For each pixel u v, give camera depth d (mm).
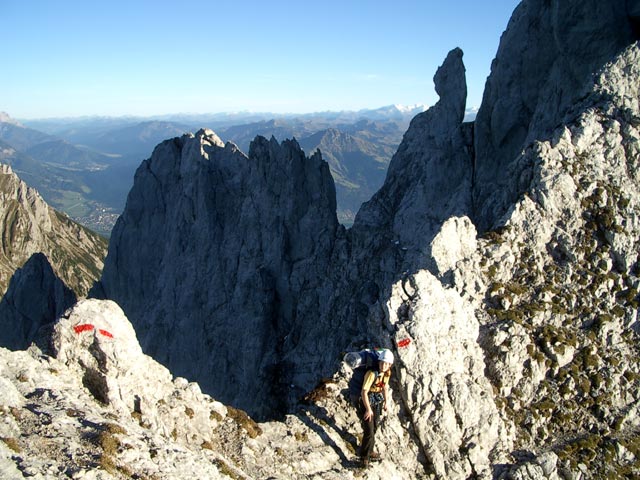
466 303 30469
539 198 38031
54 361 17609
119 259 111812
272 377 80625
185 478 14672
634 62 45219
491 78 64375
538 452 26688
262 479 18234
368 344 27547
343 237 85500
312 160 90750
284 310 87938
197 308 93125
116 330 18234
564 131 41219
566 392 29484
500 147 62938
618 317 33219
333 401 24531
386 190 82750
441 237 34250
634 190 39031
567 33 53688
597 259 35625
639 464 27109
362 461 21141
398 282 27859
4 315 120625
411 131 85938
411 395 25047
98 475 12891
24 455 12812
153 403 18516
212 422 20047
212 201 97188
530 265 35156
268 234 90312
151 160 110312
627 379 30625
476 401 25656
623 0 50594
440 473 23922
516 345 29688
